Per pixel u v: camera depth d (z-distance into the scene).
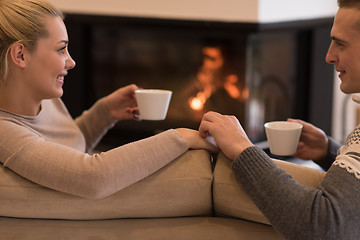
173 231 1.04
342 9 1.02
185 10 3.02
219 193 1.04
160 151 1.05
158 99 1.39
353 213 0.90
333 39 1.06
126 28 3.21
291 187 0.94
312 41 3.24
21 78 1.20
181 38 3.24
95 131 1.71
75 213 1.06
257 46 3.01
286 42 3.18
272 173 0.96
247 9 2.87
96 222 1.07
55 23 1.19
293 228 0.91
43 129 1.34
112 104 1.67
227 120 1.10
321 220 0.89
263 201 0.96
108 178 1.01
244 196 1.02
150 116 1.42
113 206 1.05
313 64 3.26
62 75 1.24
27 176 1.05
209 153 1.13
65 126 1.51
